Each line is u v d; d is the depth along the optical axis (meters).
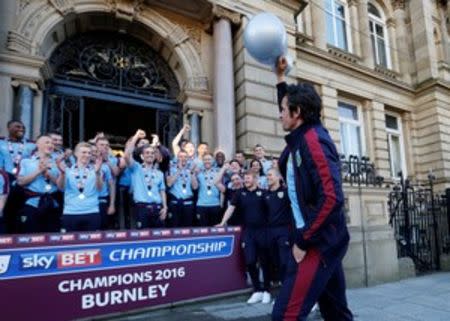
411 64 15.70
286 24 9.84
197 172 6.30
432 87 14.68
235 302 4.96
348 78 13.13
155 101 8.90
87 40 8.38
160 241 4.46
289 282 2.08
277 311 2.04
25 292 3.52
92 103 8.75
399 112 15.04
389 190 8.34
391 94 14.48
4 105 6.46
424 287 6.66
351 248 6.75
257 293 4.98
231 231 5.17
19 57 6.72
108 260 4.04
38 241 3.65
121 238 4.16
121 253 4.14
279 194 5.15
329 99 12.34
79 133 7.73
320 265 2.04
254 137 8.48
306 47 11.91
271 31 2.95
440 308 5.08
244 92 8.67
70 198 4.57
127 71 8.70
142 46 9.05
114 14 8.12
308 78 11.97
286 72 3.11
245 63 8.79
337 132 12.27
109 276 4.03
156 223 5.39
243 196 5.38
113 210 5.38
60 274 3.73
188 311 4.54
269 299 4.96
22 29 6.99
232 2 8.96
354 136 13.41
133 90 8.66
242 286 5.16
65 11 7.54
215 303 4.88
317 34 12.75
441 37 16.48
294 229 2.22
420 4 15.58
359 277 6.72
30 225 4.50
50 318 3.62
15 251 3.52
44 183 4.70
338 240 2.06
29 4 7.20
